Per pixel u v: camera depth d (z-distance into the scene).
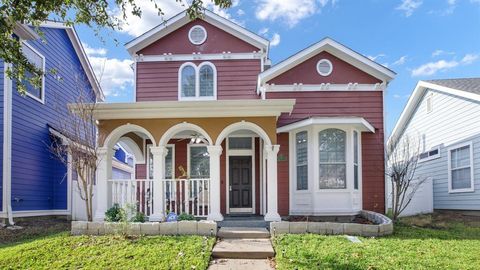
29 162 13.03
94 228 8.73
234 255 7.60
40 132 13.84
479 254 7.45
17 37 11.98
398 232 9.59
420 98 17.81
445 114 15.58
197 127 10.78
